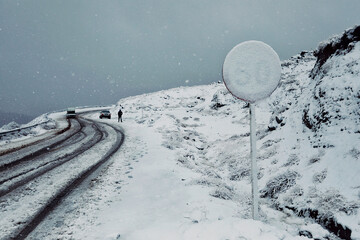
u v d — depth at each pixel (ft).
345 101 28.48
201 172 31.04
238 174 32.86
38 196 21.31
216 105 100.94
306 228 16.61
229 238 12.05
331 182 21.40
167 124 76.59
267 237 11.94
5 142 53.93
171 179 25.96
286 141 34.24
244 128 62.44
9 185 24.39
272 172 29.17
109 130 72.69
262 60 14.08
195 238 12.73
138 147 45.03
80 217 17.07
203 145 55.93
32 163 33.63
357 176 20.20
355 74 29.81
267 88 14.15
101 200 20.33
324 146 26.45
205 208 17.90
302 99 40.11
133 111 144.56
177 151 42.57
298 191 22.81
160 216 16.83
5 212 18.06
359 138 23.68
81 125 89.86
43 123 86.69
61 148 44.91
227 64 14.05
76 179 26.22
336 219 17.37
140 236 13.97
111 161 34.42
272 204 23.54
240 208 19.40
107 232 14.74
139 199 20.42
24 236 14.57
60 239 14.08
